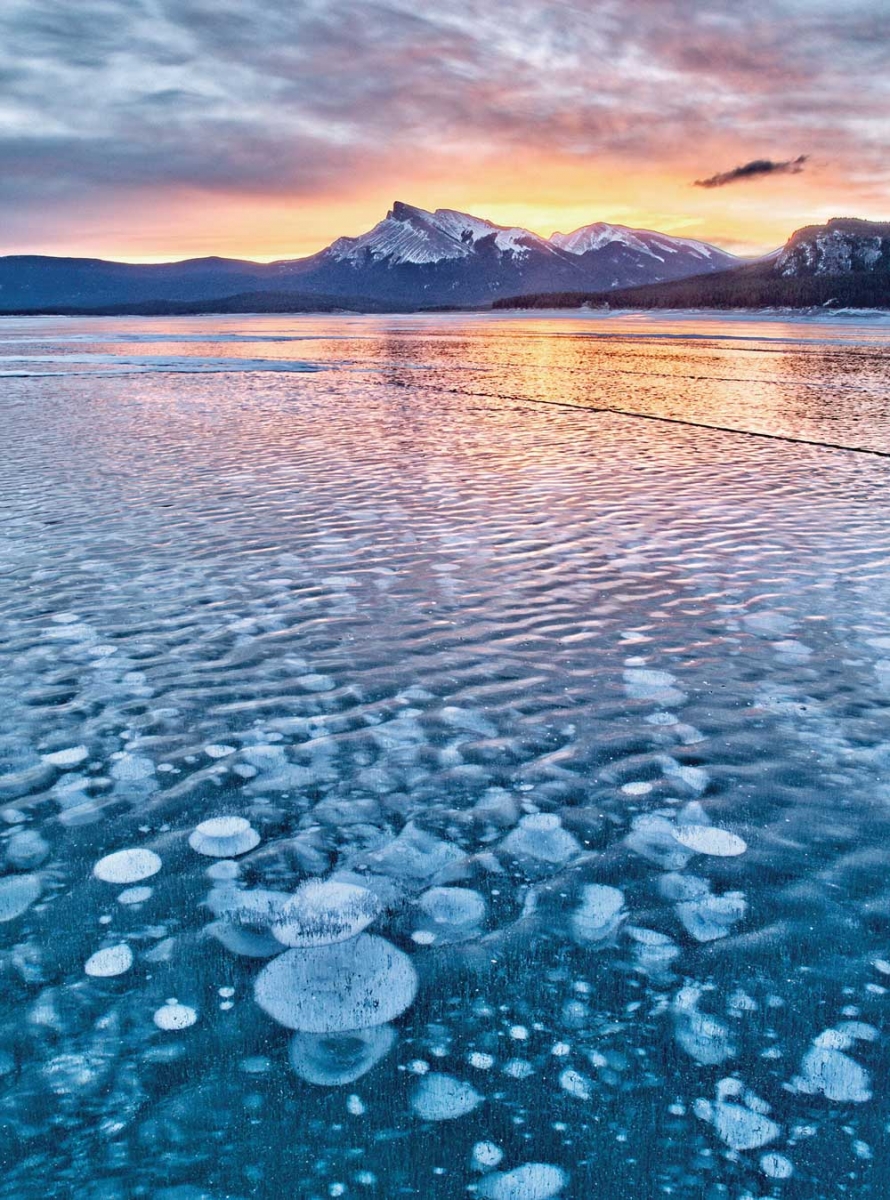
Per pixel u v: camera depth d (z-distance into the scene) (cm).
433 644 512
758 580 635
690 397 1969
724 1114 205
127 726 408
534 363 3134
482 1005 240
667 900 284
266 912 279
